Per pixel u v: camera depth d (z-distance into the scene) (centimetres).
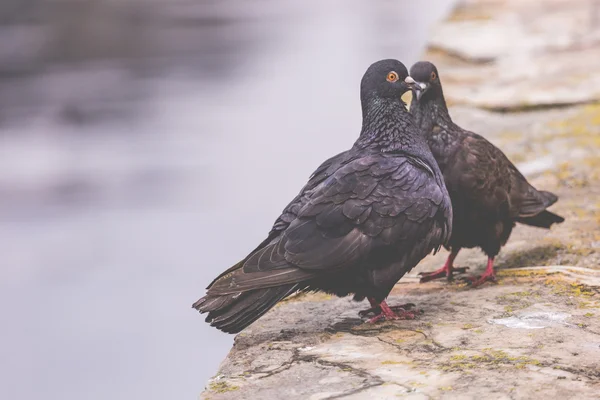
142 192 1866
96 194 1858
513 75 1337
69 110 2467
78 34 3628
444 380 529
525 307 647
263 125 2330
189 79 2873
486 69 1384
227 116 2416
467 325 621
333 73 2958
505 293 682
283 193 1834
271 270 596
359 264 618
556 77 1300
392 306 666
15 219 1745
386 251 620
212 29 3997
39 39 3522
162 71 3036
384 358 571
